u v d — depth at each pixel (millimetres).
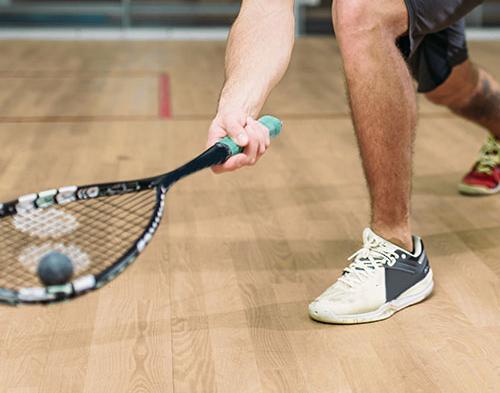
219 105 1750
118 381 1674
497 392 1629
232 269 2203
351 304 1900
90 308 1983
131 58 6004
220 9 7516
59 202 1429
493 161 2781
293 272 2184
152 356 1770
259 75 1789
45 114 4066
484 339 1836
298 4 7504
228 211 2645
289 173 3055
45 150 3400
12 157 3291
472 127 3771
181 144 3516
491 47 6465
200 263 2240
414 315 1948
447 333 1863
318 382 1669
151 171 3133
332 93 4645
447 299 2031
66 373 1705
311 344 1819
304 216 2598
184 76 5234
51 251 1236
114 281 2123
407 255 1960
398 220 1956
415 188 2889
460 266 2223
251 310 1975
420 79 2557
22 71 5363
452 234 2447
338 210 2648
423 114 4047
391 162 1881
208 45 6797
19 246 1479
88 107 4238
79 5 7395
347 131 3721
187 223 2537
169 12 7469
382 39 1803
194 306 1996
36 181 2994
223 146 1601
